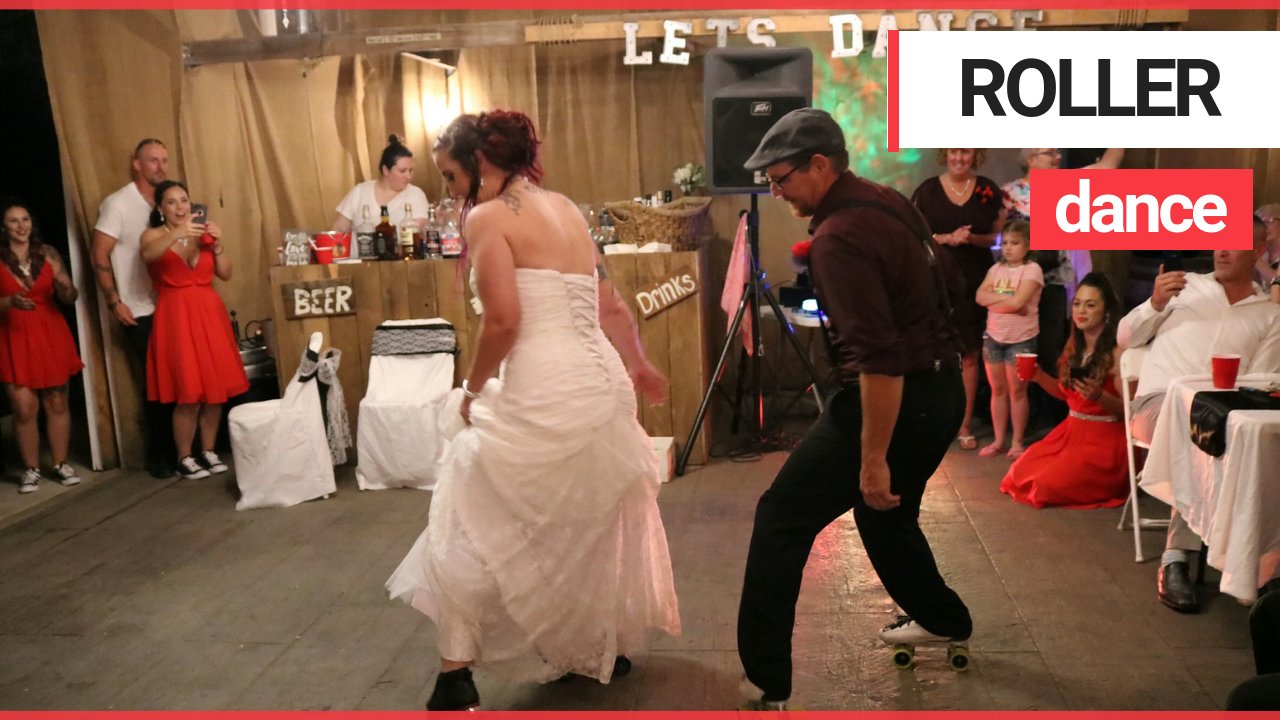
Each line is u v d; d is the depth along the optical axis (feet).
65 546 13.88
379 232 16.88
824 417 8.37
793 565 8.39
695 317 16.25
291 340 16.84
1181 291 12.27
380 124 20.77
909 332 7.97
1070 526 13.23
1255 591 9.09
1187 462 10.47
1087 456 13.87
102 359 17.31
